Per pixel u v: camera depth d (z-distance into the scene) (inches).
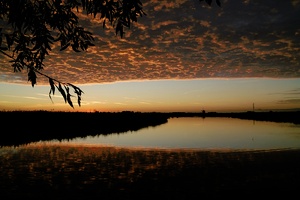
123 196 415.5
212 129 1893.5
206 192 433.1
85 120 2252.7
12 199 401.7
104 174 550.3
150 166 627.8
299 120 3046.3
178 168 603.2
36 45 130.8
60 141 1156.5
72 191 438.9
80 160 711.1
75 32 142.1
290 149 878.4
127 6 126.7
